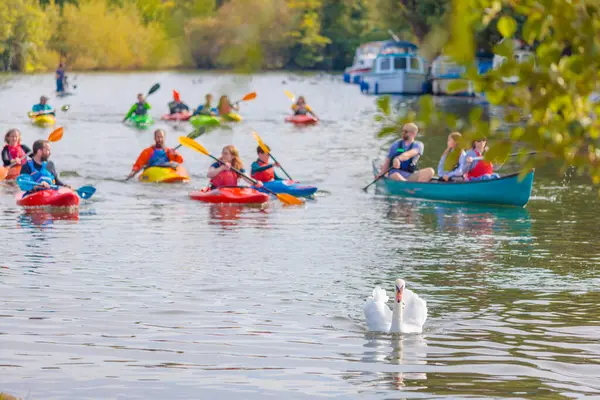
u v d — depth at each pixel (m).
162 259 18.64
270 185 28.28
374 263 18.41
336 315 14.42
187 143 27.67
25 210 24.94
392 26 86.12
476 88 4.93
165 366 11.84
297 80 123.31
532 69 4.80
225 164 27.47
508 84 4.91
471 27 3.96
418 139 45.72
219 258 18.80
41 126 53.31
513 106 5.01
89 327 13.64
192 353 12.41
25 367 11.73
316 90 99.69
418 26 79.38
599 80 4.80
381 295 14.07
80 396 10.62
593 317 14.33
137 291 15.90
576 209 25.70
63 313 14.40
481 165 28.06
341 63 146.00
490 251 19.66
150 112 67.62
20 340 12.93
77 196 25.66
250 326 13.78
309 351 12.52
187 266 17.98
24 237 20.91
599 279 16.98
